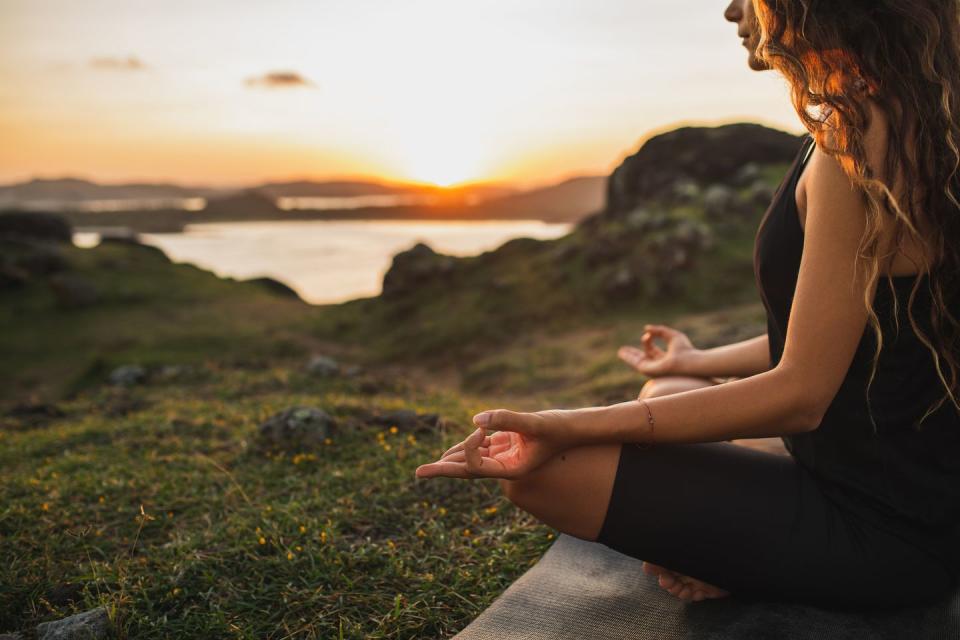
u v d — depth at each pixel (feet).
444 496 8.55
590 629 5.52
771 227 4.88
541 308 58.23
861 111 4.09
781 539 4.68
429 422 11.60
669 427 4.55
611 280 58.18
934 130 4.03
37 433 13.56
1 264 76.38
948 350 4.30
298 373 21.43
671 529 4.71
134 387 21.26
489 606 6.09
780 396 4.37
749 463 4.92
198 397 18.70
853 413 4.62
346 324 65.82
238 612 6.26
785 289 4.85
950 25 4.09
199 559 7.00
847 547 4.69
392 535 7.71
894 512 4.64
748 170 75.87
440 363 52.75
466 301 64.28
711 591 5.47
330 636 5.88
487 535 7.55
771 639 4.94
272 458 10.39
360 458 10.17
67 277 71.61
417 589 6.52
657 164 82.99
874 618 5.05
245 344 59.21
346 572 6.84
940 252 4.13
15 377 50.93
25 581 6.84
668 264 57.52
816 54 4.28
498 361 46.01
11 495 9.29
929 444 4.55
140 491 9.32
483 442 4.90
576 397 24.41
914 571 4.72
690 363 7.12
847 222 4.20
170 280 83.87
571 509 4.81
